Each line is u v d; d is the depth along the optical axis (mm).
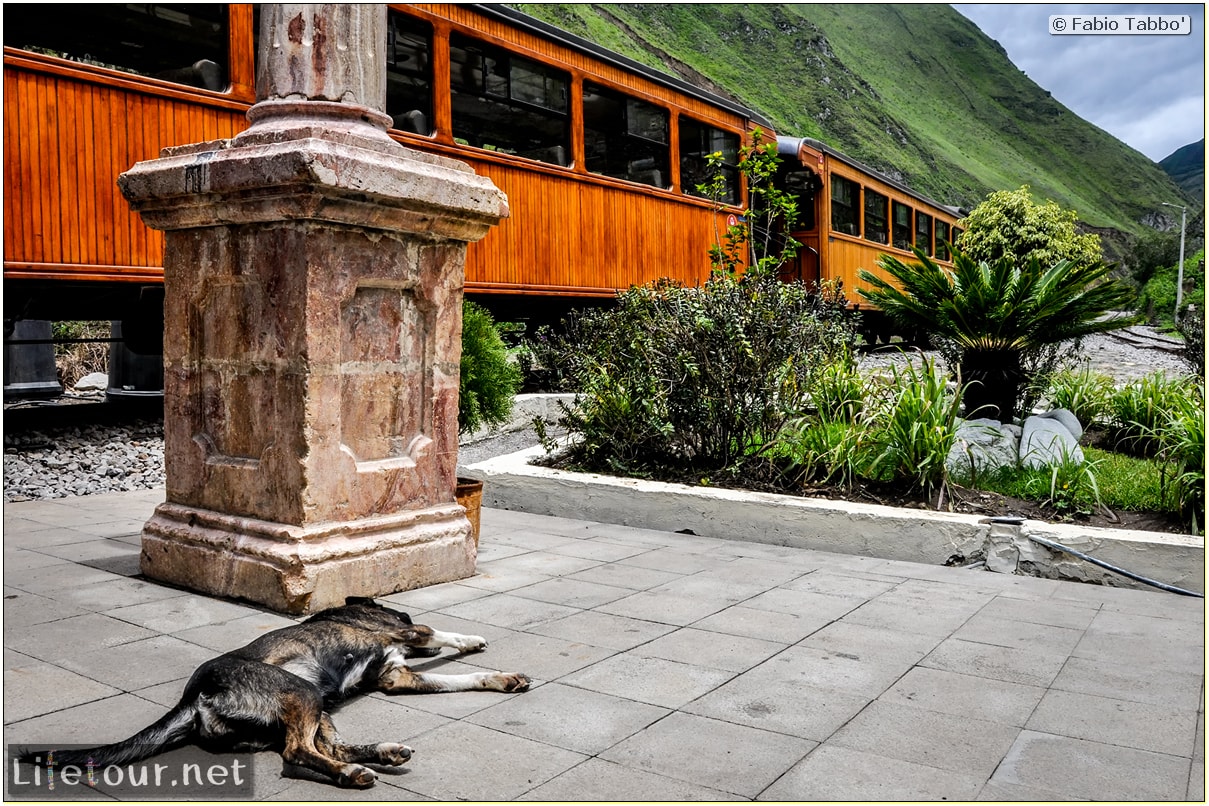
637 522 7117
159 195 4953
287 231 4645
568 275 12125
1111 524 6250
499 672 3723
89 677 3666
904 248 23828
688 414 7652
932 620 4719
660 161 14180
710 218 15281
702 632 4422
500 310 13227
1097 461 7016
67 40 7617
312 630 3521
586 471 7945
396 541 5039
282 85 4898
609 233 12859
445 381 5445
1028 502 6676
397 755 2896
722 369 7465
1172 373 18422
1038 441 7645
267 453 4777
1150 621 4773
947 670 3949
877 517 6195
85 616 4457
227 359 4965
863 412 7492
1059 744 3199
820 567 5863
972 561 5945
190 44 8297
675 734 3221
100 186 7551
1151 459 8531
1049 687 3764
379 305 5074
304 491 4637
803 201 18031
